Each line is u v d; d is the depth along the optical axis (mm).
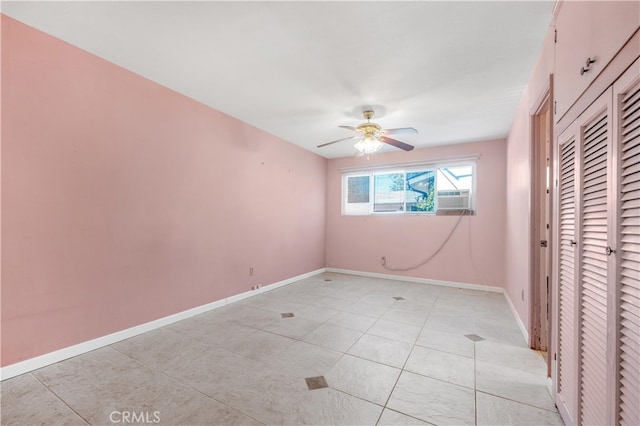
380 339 2449
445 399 1650
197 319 2895
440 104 2912
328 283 4508
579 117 1260
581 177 1239
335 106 3029
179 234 2840
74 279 2102
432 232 4547
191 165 2951
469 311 3191
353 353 2199
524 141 2590
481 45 1942
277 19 1725
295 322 2830
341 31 1825
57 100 2000
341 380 1837
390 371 1946
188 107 2906
